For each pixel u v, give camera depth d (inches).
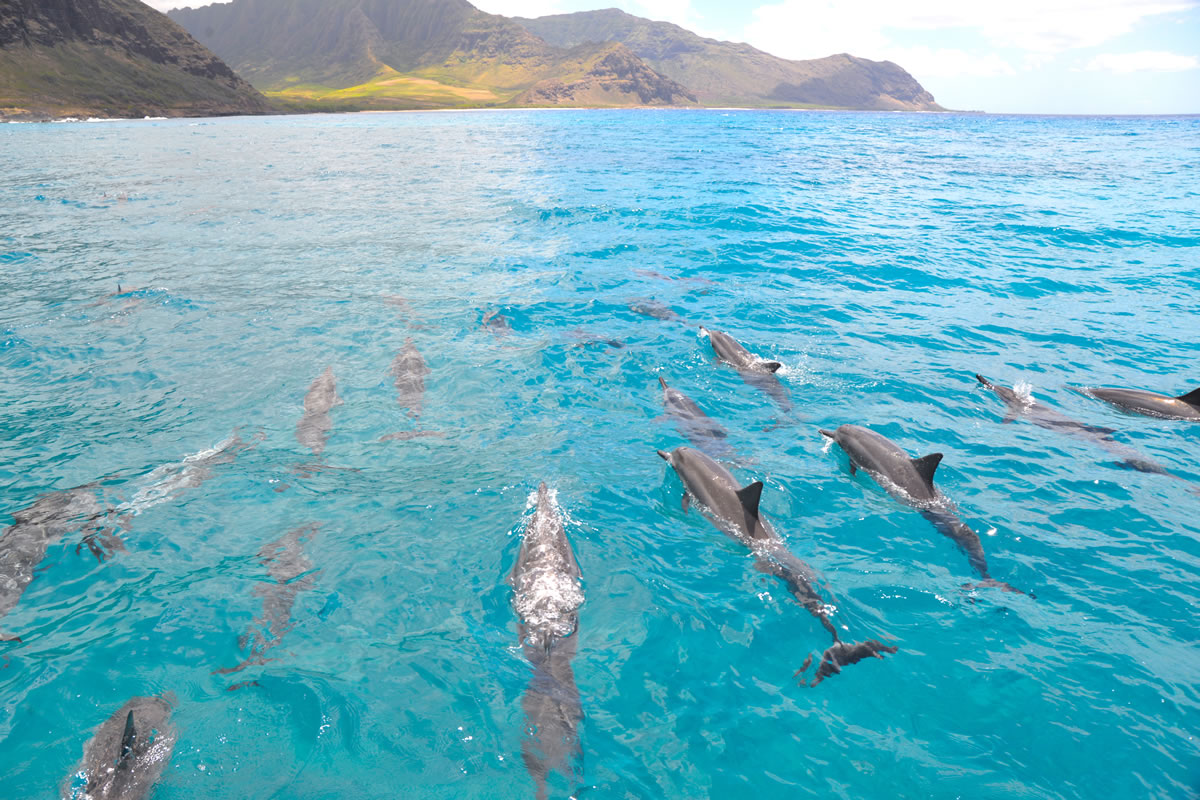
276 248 770.8
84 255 730.8
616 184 1300.4
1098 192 1205.1
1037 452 338.6
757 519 273.0
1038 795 167.6
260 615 227.0
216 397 391.9
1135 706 192.9
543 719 188.2
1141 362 450.6
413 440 346.6
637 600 235.8
